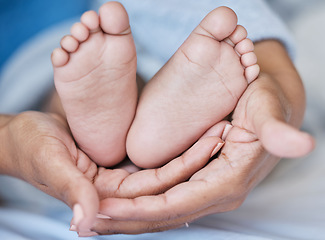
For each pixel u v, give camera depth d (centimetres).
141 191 55
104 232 58
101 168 61
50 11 123
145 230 58
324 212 68
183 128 59
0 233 61
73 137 62
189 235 59
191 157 55
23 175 60
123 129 60
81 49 50
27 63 98
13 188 84
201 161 55
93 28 49
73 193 43
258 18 79
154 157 61
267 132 39
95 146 61
